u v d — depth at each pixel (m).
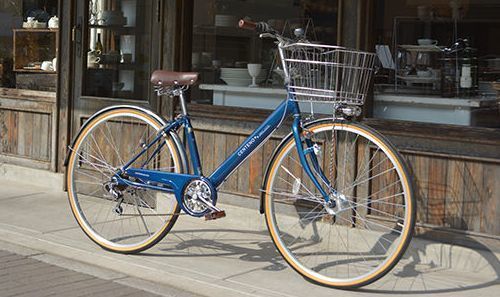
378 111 4.71
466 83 4.40
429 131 4.41
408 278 4.18
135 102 5.82
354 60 4.06
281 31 5.10
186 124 4.40
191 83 4.35
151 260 4.43
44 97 6.45
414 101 4.58
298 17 5.01
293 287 3.99
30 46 6.58
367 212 4.64
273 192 4.18
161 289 3.94
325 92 3.87
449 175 4.34
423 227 4.43
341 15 4.73
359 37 4.65
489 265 4.22
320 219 4.82
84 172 6.06
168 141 4.44
